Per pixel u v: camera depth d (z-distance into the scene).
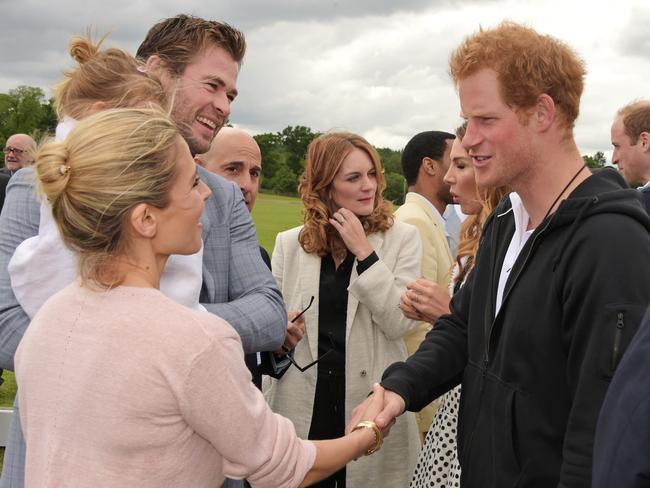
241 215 2.22
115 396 1.27
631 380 1.11
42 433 1.34
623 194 1.57
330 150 3.11
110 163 1.32
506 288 1.74
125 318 1.31
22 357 1.40
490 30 1.73
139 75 1.83
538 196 1.74
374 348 3.08
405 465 3.02
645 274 1.46
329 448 1.67
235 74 2.25
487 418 1.78
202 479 1.36
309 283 3.12
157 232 1.40
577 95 1.70
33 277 1.65
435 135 4.52
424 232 3.61
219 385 1.30
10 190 1.87
